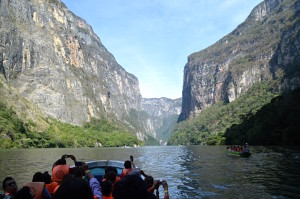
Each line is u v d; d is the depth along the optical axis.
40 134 141.50
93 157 57.97
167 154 72.81
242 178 25.33
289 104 94.00
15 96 166.00
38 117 170.12
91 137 195.50
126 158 55.91
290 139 79.69
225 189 20.64
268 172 28.23
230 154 58.69
